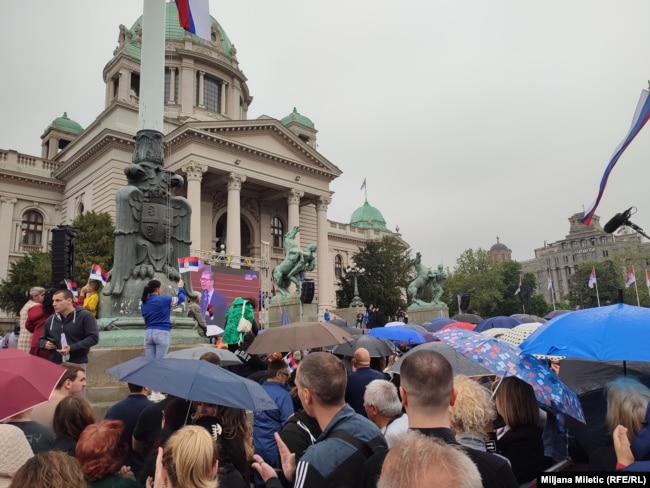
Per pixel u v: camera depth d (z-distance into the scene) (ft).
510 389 14.37
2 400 12.57
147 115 41.47
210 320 69.41
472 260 335.26
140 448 16.10
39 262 119.44
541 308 357.82
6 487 9.65
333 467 10.34
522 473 13.34
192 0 44.80
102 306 37.81
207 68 193.57
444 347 19.98
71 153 171.42
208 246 158.61
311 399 11.96
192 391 13.52
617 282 331.98
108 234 119.24
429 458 5.76
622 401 12.67
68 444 13.94
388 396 15.70
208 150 143.54
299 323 26.58
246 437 14.34
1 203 157.17
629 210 29.12
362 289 182.91
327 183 176.24
